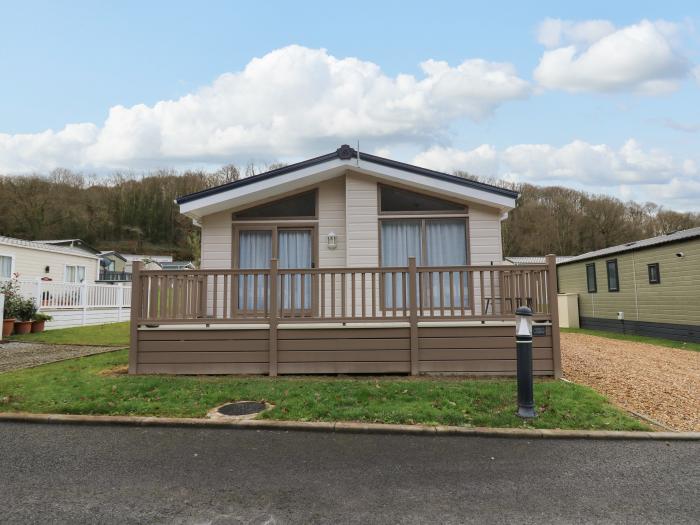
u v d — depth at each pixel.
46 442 3.92
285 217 8.30
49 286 13.13
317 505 2.79
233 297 6.43
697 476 3.30
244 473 3.28
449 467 3.42
